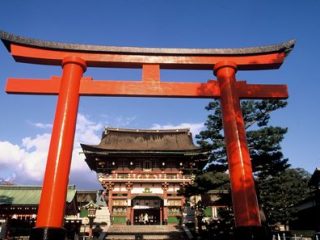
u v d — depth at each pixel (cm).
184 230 3281
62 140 1022
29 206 2819
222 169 2428
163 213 3922
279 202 2725
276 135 2269
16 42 1172
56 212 925
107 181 3988
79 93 1158
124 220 3853
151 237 3108
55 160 986
